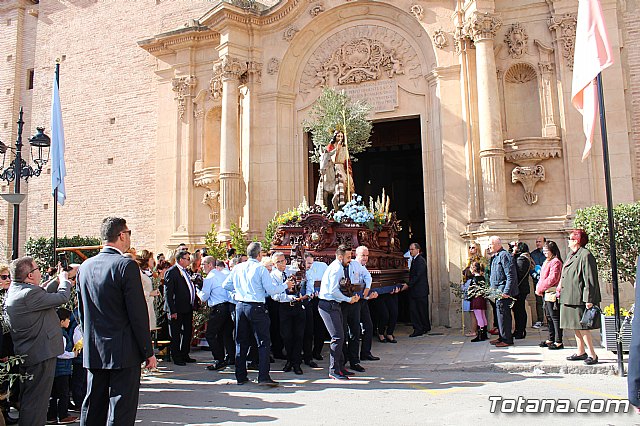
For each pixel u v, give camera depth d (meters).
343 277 8.16
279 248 11.28
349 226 11.23
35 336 5.60
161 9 20.30
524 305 10.91
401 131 20.03
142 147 20.03
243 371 8.00
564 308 8.31
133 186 20.02
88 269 4.97
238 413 6.33
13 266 5.79
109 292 4.82
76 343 6.66
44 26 23.08
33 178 22.53
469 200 13.62
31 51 23.48
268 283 7.88
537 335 11.20
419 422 5.73
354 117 13.52
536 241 12.45
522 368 8.20
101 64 21.38
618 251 9.59
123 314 4.84
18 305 5.55
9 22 23.91
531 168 13.34
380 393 7.12
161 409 6.61
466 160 13.83
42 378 5.62
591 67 8.32
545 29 13.76
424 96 14.92
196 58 18.06
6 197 11.80
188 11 19.64
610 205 7.96
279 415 6.19
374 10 15.61
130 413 4.73
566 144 13.23
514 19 13.99
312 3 15.96
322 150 13.55
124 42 20.97
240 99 16.72
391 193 21.17
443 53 14.40
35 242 17.88
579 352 8.30
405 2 15.02
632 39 13.86
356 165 21.27
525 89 14.05
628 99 13.73
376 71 15.48
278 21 16.23
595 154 13.02
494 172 13.02
